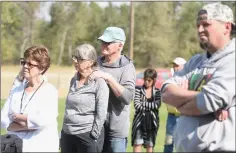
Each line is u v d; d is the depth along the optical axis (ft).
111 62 51.78
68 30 562.25
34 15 490.49
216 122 33.30
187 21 565.94
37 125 40.75
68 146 48.91
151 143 72.18
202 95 33.09
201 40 34.55
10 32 449.48
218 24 33.94
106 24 556.51
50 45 547.08
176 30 574.15
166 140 73.61
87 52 47.93
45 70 42.42
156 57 567.18
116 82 48.85
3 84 197.06
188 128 34.30
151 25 568.41
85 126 47.91
